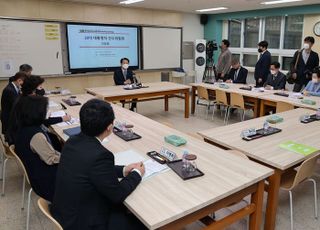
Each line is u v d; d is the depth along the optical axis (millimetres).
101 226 1397
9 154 2773
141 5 6918
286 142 2389
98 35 7023
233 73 6152
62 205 1374
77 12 6594
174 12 8203
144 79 8055
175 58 8539
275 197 2098
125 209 1555
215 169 1803
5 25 5816
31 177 2066
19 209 2625
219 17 8734
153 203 1419
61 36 6543
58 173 1428
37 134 2043
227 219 1688
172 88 5383
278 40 7703
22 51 6109
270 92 4828
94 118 1402
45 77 6480
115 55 7402
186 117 5820
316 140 2447
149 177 1687
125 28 7418
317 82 4559
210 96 5715
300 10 6777
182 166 1810
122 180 1527
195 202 1427
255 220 1815
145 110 6504
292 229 2246
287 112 3451
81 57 6898
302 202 2689
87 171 1333
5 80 6055
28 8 5988
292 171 2402
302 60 5500
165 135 2498
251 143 2369
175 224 1410
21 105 2090
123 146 2219
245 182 1631
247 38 8547
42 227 2354
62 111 3428
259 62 5719
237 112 6230
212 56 8688
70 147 1435
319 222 2400
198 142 2324
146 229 1509
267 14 7488
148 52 7941
